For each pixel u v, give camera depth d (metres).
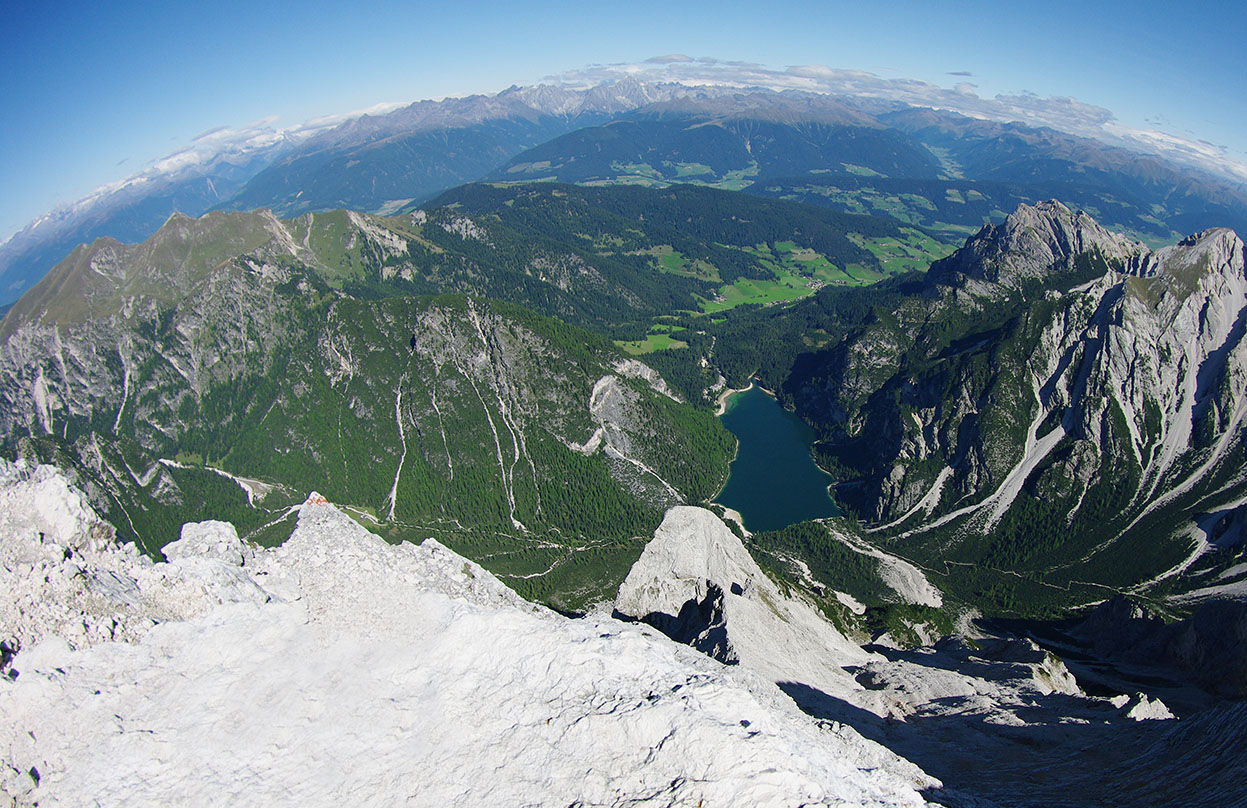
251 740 40.31
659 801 34.62
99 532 51.16
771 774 35.19
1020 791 55.00
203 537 56.91
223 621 47.69
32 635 43.97
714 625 105.56
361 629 48.34
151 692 42.69
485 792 36.59
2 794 37.06
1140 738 65.31
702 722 37.38
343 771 38.56
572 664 43.34
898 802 38.97
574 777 36.66
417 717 41.78
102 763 38.81
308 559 52.91
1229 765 52.12
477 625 47.31
